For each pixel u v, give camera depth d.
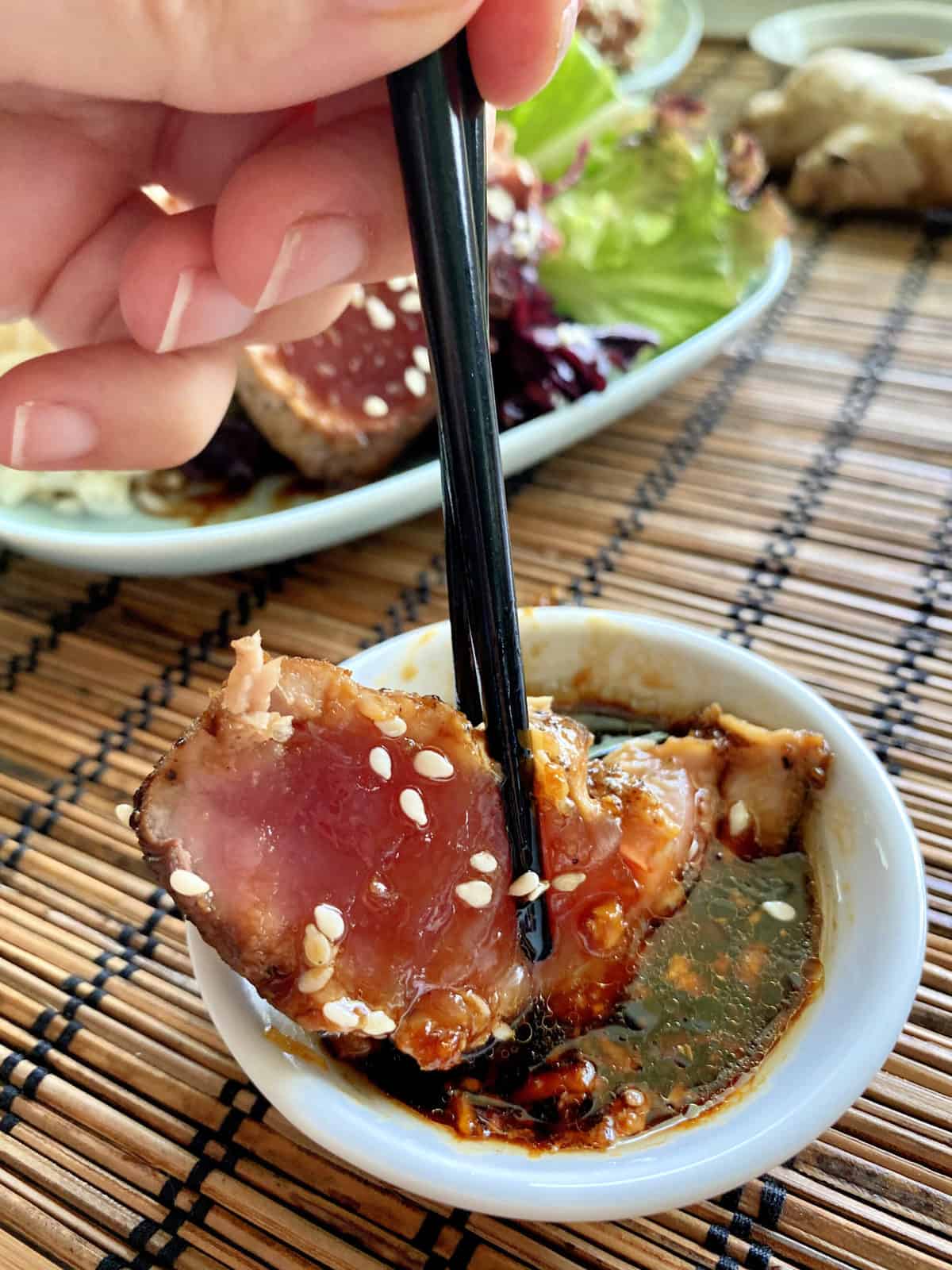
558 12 0.10
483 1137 0.11
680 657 0.15
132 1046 0.13
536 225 0.25
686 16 0.42
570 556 0.21
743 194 0.27
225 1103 0.13
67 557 0.20
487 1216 0.11
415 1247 0.11
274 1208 0.12
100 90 0.10
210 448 0.23
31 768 0.18
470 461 0.10
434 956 0.12
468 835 0.12
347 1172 0.12
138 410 0.13
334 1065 0.12
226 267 0.12
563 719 0.13
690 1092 0.11
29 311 0.15
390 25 0.09
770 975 0.12
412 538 0.23
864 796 0.13
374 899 0.12
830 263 0.32
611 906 0.13
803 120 0.35
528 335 0.23
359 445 0.23
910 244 0.32
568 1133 0.11
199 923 0.11
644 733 0.16
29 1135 0.12
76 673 0.20
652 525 0.22
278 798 0.11
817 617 0.19
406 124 0.09
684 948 0.13
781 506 0.22
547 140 0.28
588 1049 0.12
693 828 0.13
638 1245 0.11
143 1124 0.12
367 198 0.12
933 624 0.19
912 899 0.11
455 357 0.10
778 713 0.14
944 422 0.24
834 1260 0.11
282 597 0.21
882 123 0.33
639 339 0.25
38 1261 0.11
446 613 0.20
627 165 0.27
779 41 0.42
